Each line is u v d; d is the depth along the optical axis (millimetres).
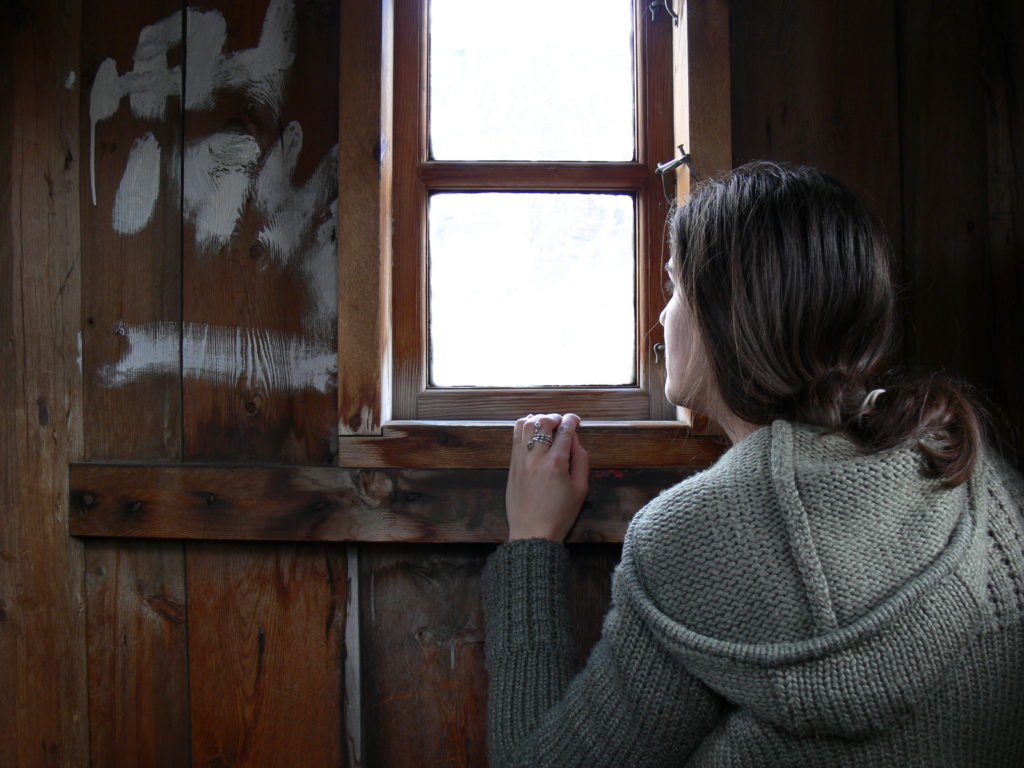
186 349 987
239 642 995
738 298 591
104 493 972
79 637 992
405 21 1028
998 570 519
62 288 995
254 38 987
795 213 592
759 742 521
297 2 985
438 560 987
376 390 949
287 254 980
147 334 990
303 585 989
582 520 941
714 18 942
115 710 998
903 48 967
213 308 984
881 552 501
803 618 498
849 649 484
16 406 991
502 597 752
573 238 1046
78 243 995
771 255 583
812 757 508
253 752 995
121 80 994
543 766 594
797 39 970
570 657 708
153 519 966
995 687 505
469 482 947
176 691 996
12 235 992
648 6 1028
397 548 988
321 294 978
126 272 992
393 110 1024
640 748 564
